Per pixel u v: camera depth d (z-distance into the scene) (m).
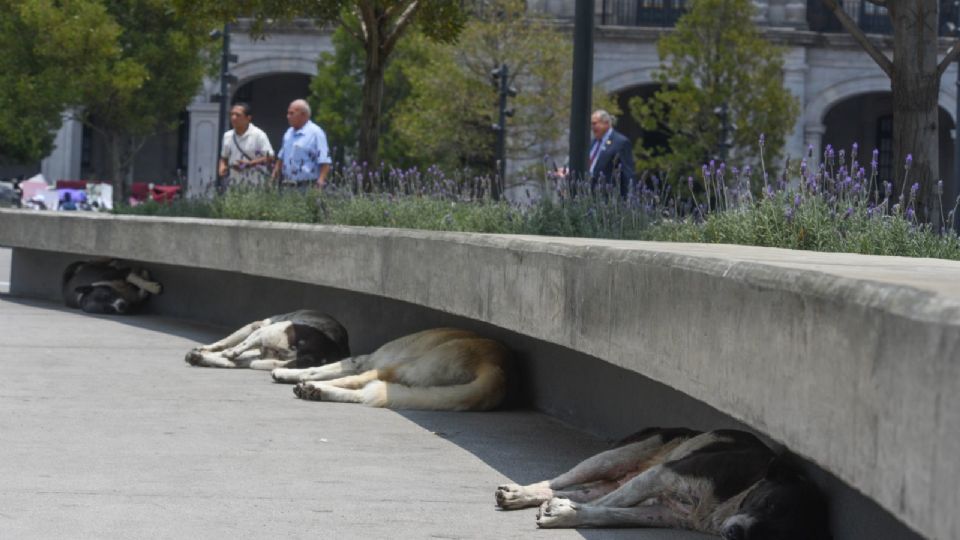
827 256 7.29
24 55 52.22
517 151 54.50
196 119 67.62
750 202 12.44
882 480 4.56
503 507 7.43
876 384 4.64
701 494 6.84
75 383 12.06
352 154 60.19
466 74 54.12
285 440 9.50
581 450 9.45
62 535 6.43
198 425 10.01
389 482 8.16
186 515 7.01
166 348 15.25
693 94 52.12
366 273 13.30
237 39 67.69
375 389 11.27
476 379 11.16
